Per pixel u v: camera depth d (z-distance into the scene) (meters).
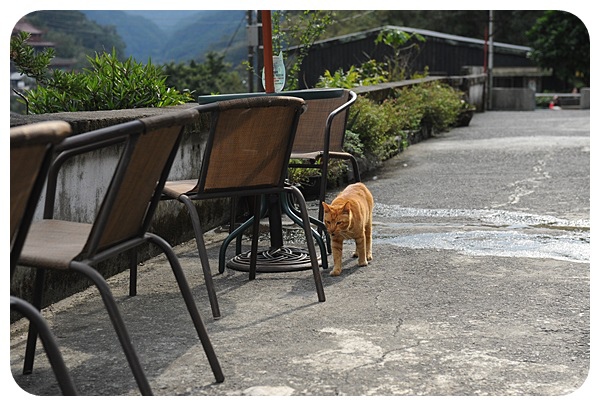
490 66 26.34
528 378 3.12
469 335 3.61
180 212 5.65
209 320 3.86
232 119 3.96
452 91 16.56
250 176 4.14
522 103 25.16
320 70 28.27
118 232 2.84
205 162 3.99
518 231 5.90
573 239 5.59
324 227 5.13
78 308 4.11
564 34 36.44
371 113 9.48
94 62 6.48
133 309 4.07
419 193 7.73
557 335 3.61
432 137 14.06
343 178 8.27
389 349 3.43
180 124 2.83
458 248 5.36
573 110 24.88
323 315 3.92
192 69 37.75
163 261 5.15
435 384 3.06
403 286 4.43
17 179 2.20
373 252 5.27
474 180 8.50
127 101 6.26
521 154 10.77
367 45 27.97
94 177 4.66
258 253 5.05
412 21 51.84
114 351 3.46
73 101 6.13
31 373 3.22
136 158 2.69
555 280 4.52
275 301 4.18
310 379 3.11
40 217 4.18
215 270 4.88
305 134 5.54
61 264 2.59
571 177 8.57
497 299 4.16
